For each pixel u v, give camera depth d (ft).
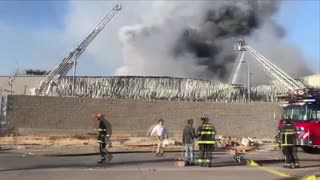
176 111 147.23
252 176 49.16
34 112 137.59
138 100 145.38
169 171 53.26
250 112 151.12
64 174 49.83
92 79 214.69
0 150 90.07
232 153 80.69
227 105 150.41
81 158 73.97
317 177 47.96
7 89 209.15
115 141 117.91
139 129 144.25
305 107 79.10
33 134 136.15
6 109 136.05
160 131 80.48
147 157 76.48
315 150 83.20
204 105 148.97
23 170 54.03
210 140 59.62
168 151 89.51
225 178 47.16
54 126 138.62
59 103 139.74
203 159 59.77
